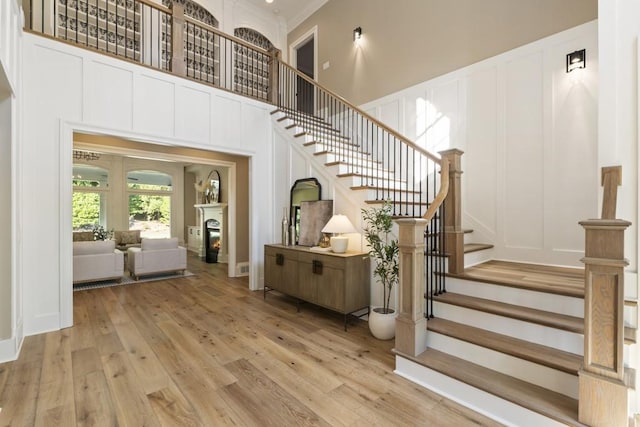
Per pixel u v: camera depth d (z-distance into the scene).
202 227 8.61
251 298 4.50
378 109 5.32
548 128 3.41
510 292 2.48
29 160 3.12
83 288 5.05
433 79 4.52
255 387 2.21
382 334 3.01
